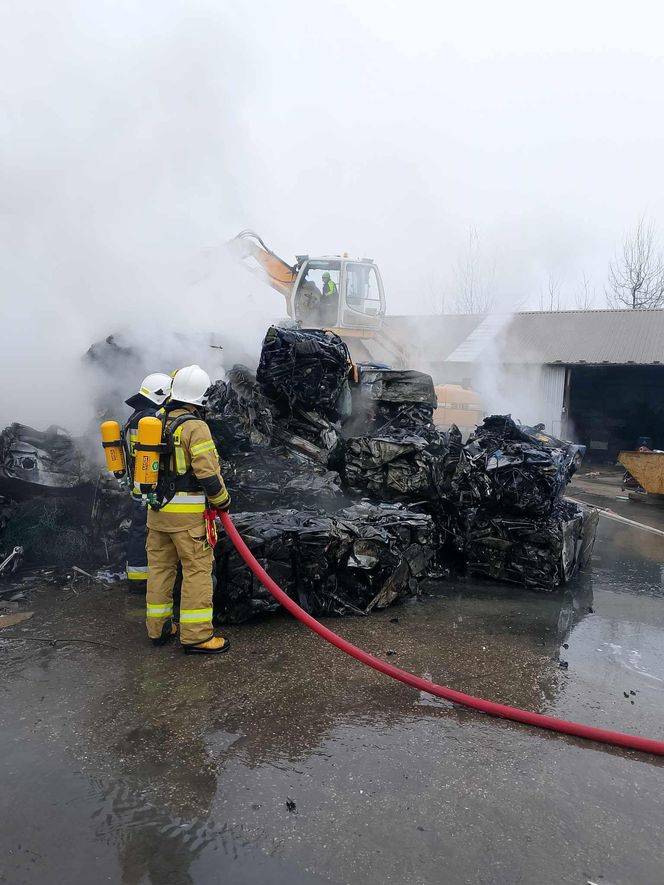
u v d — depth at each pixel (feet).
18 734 9.00
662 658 12.48
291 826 7.30
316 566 13.43
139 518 14.42
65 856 6.79
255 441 16.74
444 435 19.13
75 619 13.26
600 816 7.68
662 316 59.62
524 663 11.97
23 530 16.47
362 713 9.82
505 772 8.47
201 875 6.57
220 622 13.08
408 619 14.02
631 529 25.58
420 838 7.17
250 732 9.18
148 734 9.06
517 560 16.75
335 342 18.65
